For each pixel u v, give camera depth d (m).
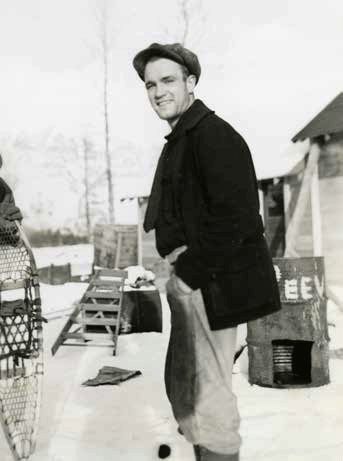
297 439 3.38
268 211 14.77
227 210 2.26
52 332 7.84
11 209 3.30
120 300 6.86
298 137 12.77
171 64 2.55
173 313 2.52
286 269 4.57
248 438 3.42
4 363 4.55
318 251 13.00
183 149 2.49
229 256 2.30
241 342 5.86
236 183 2.28
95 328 7.12
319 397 4.24
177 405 2.49
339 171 12.97
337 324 7.14
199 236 2.30
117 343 6.78
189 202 2.44
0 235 3.34
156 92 2.58
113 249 19.97
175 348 2.51
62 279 16.89
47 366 5.66
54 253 32.56
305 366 4.96
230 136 2.38
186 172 2.46
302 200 12.05
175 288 2.43
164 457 3.13
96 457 3.17
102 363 5.70
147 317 7.45
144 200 18.66
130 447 3.31
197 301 2.40
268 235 14.72
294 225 11.83
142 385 4.74
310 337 4.52
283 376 4.88
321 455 3.11
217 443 2.43
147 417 3.86
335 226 12.99
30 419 3.18
